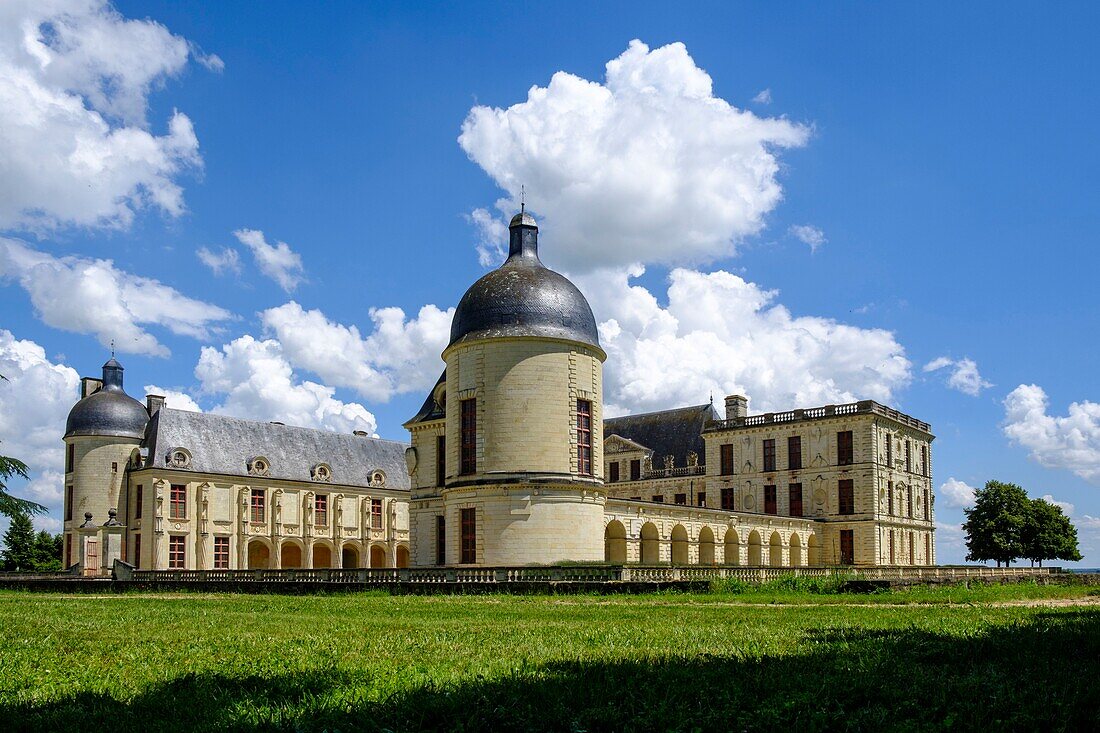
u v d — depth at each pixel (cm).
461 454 4766
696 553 6806
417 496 6247
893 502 8456
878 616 2269
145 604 3262
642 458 9494
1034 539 9531
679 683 1116
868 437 8144
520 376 4644
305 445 9288
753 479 8731
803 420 8481
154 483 7888
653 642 1585
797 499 8475
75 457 8225
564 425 4666
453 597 3550
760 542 7562
